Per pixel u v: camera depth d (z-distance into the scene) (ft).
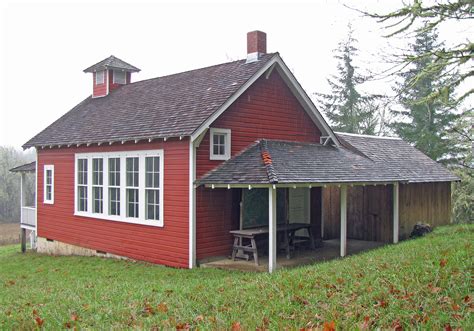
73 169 57.82
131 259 49.26
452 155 94.17
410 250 34.06
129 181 49.52
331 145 57.00
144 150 47.39
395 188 51.96
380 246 52.03
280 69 50.70
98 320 22.90
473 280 22.56
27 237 114.42
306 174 41.16
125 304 25.67
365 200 57.88
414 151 68.49
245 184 38.99
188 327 21.11
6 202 163.43
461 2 23.57
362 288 24.06
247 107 47.91
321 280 27.14
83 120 61.21
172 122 45.47
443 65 24.38
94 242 54.49
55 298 28.94
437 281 23.06
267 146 45.83
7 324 23.25
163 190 45.37
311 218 55.36
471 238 36.91
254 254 41.83
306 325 19.86
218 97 45.65
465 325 17.48
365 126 108.17
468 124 55.42
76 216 57.36
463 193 76.33
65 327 22.36
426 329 17.76
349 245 53.06
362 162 51.39
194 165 42.63
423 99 26.32
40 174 64.54
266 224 49.06
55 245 61.52
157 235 46.14
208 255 43.96
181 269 42.52
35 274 47.16
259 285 27.78
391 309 20.22
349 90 111.96
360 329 18.45
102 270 45.06
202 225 43.45
